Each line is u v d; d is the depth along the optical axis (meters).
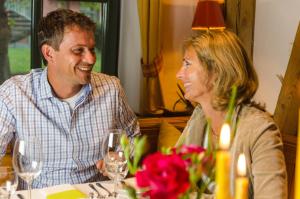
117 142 1.71
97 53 3.79
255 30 3.68
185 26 3.96
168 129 3.12
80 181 2.11
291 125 3.13
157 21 3.77
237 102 1.67
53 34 2.02
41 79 2.11
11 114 2.10
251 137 1.58
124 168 1.70
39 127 2.10
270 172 1.50
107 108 2.20
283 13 3.42
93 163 2.14
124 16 3.83
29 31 3.55
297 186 0.74
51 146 2.09
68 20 2.02
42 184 2.08
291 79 3.17
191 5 3.96
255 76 1.71
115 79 2.30
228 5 3.88
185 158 0.96
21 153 1.62
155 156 0.94
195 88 1.71
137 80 3.93
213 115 1.72
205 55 1.66
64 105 2.08
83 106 2.13
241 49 1.68
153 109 3.83
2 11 3.46
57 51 2.02
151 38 3.76
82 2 3.67
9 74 3.54
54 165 2.09
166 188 0.88
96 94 2.18
